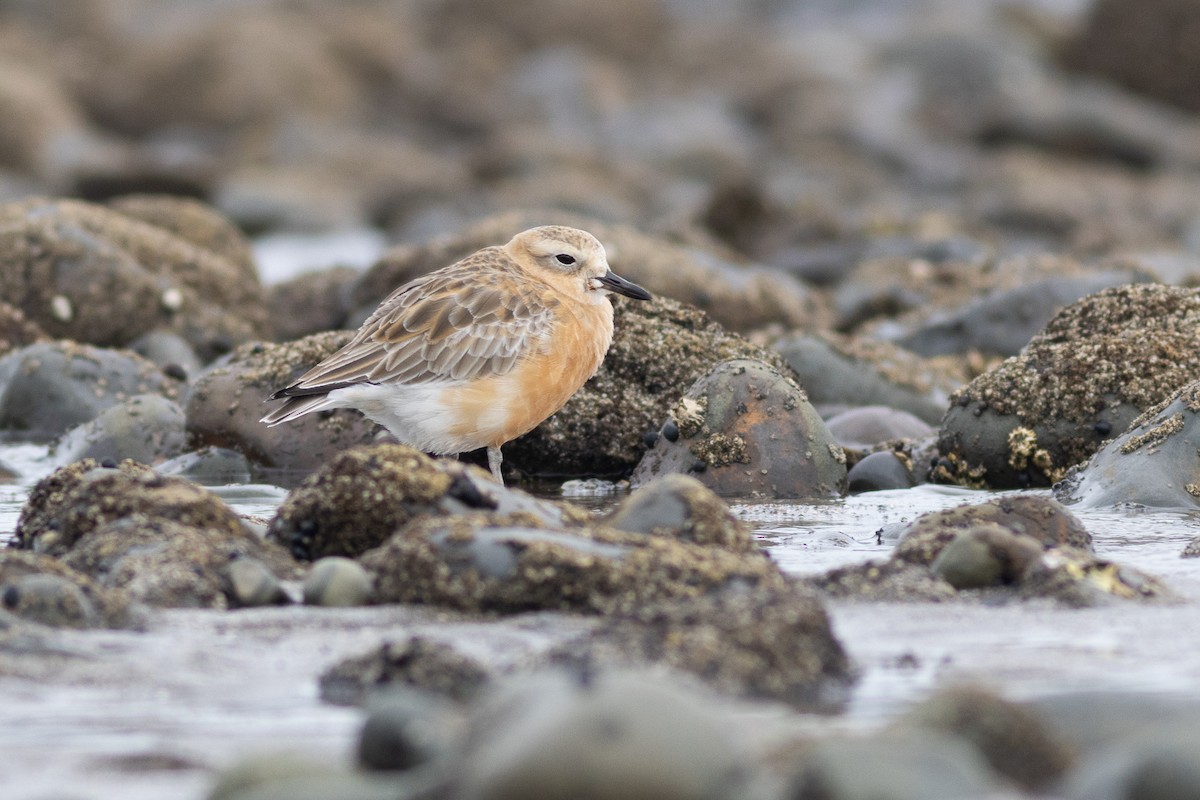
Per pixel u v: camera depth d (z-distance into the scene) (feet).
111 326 69.51
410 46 230.27
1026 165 156.35
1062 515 33.35
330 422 50.80
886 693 22.22
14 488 47.62
